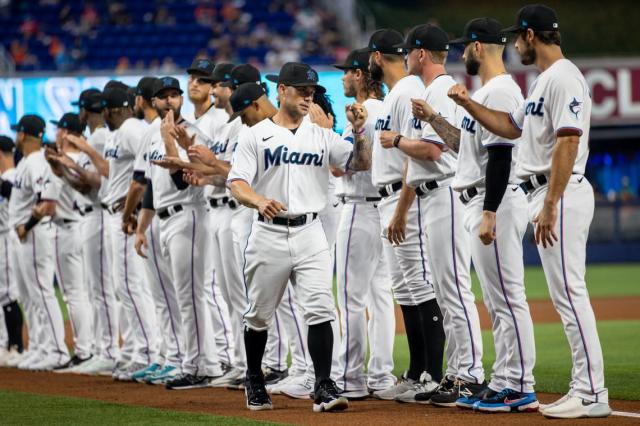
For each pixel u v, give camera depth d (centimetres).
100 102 3744
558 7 13412
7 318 4091
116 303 3709
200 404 2750
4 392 3089
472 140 2439
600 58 8912
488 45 2469
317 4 11244
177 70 7706
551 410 2266
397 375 3284
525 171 2323
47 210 3681
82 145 3525
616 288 7319
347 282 2800
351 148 2567
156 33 10456
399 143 2523
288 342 3206
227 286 3133
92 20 10575
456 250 2569
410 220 2644
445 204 2564
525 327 2408
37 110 7750
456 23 13188
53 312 3831
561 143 2206
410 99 2641
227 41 10269
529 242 9688
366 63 2909
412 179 2564
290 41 10300
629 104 8894
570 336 2284
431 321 2664
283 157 2500
